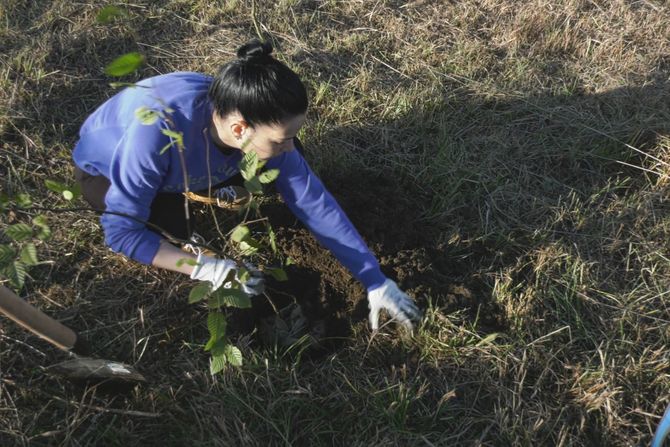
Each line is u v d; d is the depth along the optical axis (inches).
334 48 152.7
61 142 129.0
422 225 118.1
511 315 104.4
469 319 104.5
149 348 100.8
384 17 160.6
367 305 104.0
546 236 116.0
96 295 107.3
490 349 100.6
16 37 149.5
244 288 94.8
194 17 158.2
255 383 95.9
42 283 108.0
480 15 162.7
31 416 91.4
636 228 118.4
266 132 80.4
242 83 77.2
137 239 90.4
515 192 123.7
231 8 160.6
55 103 136.8
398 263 108.7
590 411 95.0
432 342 100.5
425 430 93.0
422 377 98.3
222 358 78.7
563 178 128.3
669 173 125.9
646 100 139.9
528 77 146.3
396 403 93.0
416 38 156.1
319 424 93.2
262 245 113.0
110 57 147.9
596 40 155.7
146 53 149.2
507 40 155.9
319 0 164.4
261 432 92.6
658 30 160.2
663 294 108.4
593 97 142.2
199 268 91.2
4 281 106.3
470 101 139.8
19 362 97.3
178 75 90.5
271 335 103.5
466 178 124.5
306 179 95.8
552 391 98.0
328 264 109.3
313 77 145.1
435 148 131.0
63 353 98.7
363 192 120.4
